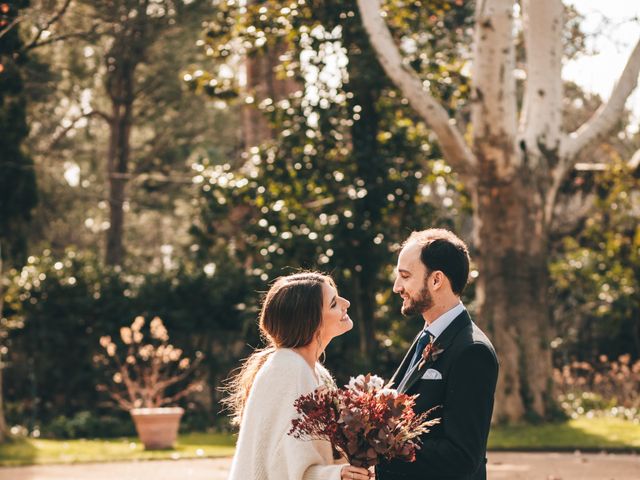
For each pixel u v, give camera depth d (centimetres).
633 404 1881
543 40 1540
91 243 3656
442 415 373
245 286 1944
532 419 1502
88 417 1772
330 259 1769
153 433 1409
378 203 1775
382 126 1850
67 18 1389
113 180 2958
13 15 1221
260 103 1881
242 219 2023
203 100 3134
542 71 1548
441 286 387
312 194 1859
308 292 374
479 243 1552
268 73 2358
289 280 380
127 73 2733
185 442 1552
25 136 1762
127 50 2502
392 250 1809
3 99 1583
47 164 3092
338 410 355
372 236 1766
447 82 1791
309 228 1806
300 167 1789
